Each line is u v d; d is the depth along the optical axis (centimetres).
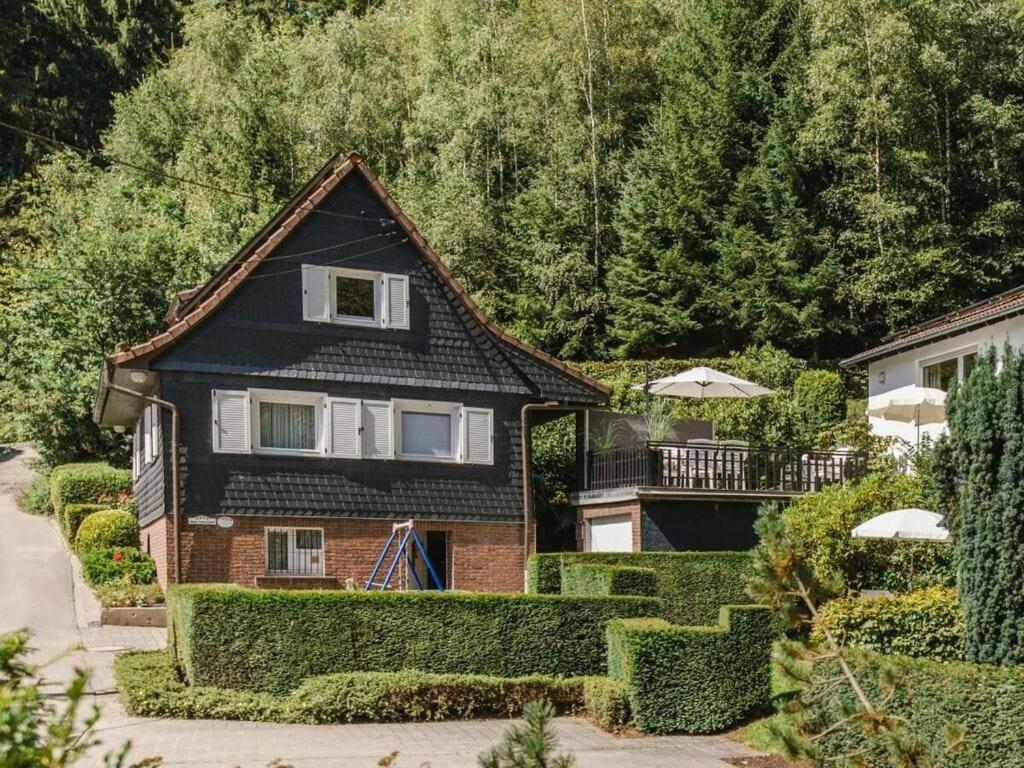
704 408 3497
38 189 5412
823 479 2653
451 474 2580
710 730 1748
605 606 1939
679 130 4562
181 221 4041
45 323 3453
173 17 6831
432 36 5228
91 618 2195
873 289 4203
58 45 6359
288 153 5012
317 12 6706
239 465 2386
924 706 1375
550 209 4481
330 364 2492
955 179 4494
